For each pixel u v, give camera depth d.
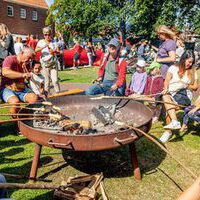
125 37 23.14
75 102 4.85
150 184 3.79
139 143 5.05
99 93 6.05
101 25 23.80
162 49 6.07
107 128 3.98
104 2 23.42
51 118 3.92
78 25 25.02
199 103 5.07
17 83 5.14
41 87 5.76
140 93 6.28
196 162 4.40
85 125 3.87
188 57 5.14
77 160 4.39
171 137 5.32
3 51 7.97
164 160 4.44
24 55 4.95
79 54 16.73
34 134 3.33
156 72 6.18
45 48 7.73
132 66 14.55
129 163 4.32
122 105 4.75
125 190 3.64
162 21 18.58
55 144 3.20
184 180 3.90
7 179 3.79
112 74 5.96
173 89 5.33
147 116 4.17
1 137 5.21
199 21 17.67
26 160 4.38
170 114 5.05
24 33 36.75
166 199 3.49
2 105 4.04
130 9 21.53
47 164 4.26
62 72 15.02
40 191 3.57
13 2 34.69
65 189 3.32
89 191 3.29
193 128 5.79
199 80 11.09
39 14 38.50
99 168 4.16
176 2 18.38
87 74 14.23
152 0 19.27
